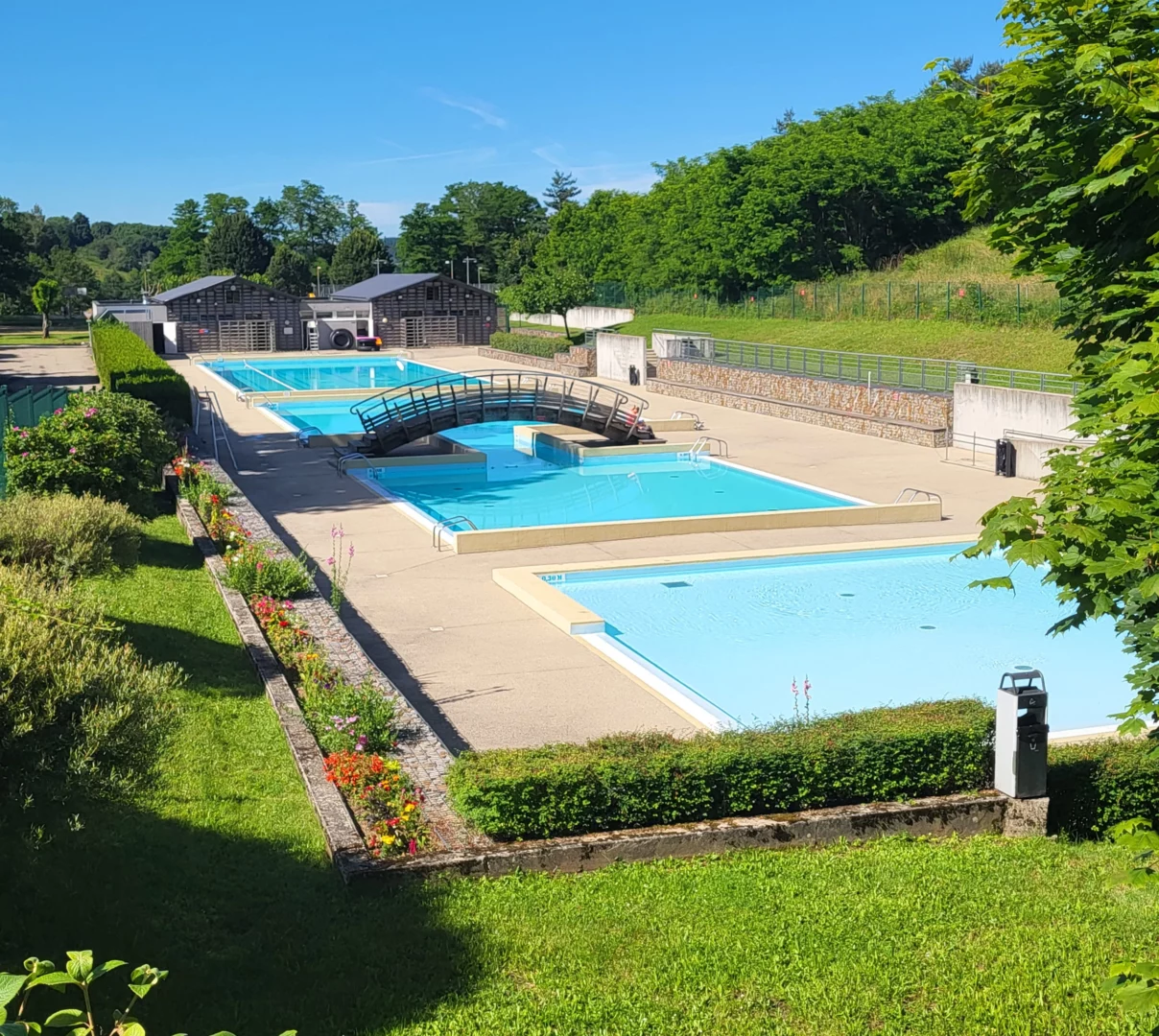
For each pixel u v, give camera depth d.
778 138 74.50
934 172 69.00
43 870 7.94
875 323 55.00
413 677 15.45
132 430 21.58
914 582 20.80
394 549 22.59
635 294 77.81
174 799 9.90
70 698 7.47
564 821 9.67
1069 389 37.84
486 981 7.36
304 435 37.66
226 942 7.72
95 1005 6.74
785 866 9.41
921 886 8.98
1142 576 7.26
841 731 10.62
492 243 122.69
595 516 26.89
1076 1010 7.10
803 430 38.53
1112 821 10.77
